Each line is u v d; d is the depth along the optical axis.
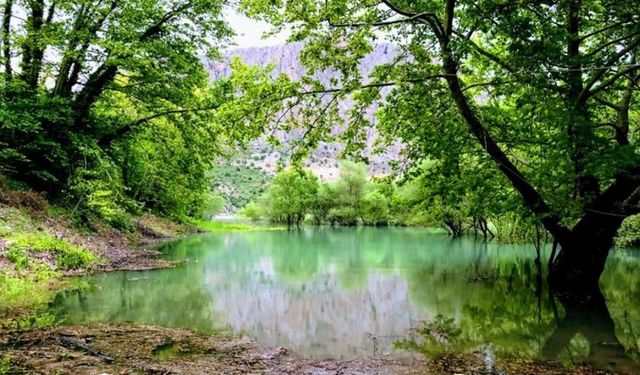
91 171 21.19
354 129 13.02
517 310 11.93
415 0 12.48
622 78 12.41
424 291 14.40
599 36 13.99
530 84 10.20
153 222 40.06
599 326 10.40
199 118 23.27
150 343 8.05
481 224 35.84
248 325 9.79
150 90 23.05
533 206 12.96
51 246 15.88
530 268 19.95
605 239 13.12
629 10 10.68
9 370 6.32
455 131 13.40
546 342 8.96
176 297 12.55
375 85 12.12
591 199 11.73
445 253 26.28
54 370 6.39
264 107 12.17
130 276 15.66
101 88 22.67
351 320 10.55
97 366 6.66
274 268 19.48
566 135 10.37
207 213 73.06
